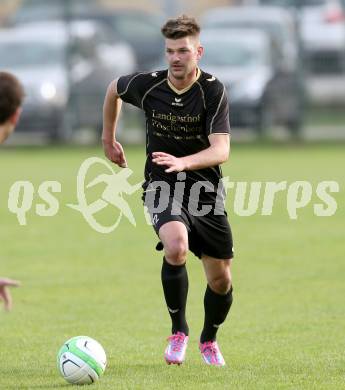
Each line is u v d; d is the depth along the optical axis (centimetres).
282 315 2697
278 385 1988
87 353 1998
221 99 2180
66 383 2017
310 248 3688
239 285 3084
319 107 7706
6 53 7569
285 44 7819
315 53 7788
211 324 2214
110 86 2273
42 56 7556
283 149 7144
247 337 2464
